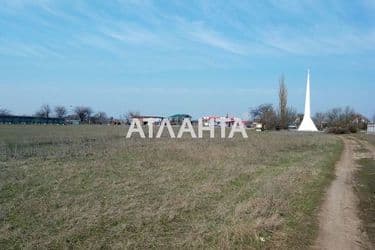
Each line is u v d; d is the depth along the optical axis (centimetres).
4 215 908
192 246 761
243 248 773
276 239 838
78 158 1934
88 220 888
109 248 740
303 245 817
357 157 2981
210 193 1243
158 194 1195
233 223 903
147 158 2069
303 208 1128
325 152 3128
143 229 853
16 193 1137
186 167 1803
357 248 815
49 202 1038
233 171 1742
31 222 870
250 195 1236
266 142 3784
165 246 760
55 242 753
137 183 1363
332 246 822
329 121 10250
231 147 2977
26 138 3341
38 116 11556
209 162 2019
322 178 1731
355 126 9756
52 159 1856
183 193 1218
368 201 1288
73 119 12088
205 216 972
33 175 1409
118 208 1002
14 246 732
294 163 2231
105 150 2331
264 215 986
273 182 1476
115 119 11550
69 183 1307
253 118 9888
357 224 998
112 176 1480
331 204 1222
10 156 1936
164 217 945
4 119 9625
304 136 5472
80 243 756
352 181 1727
